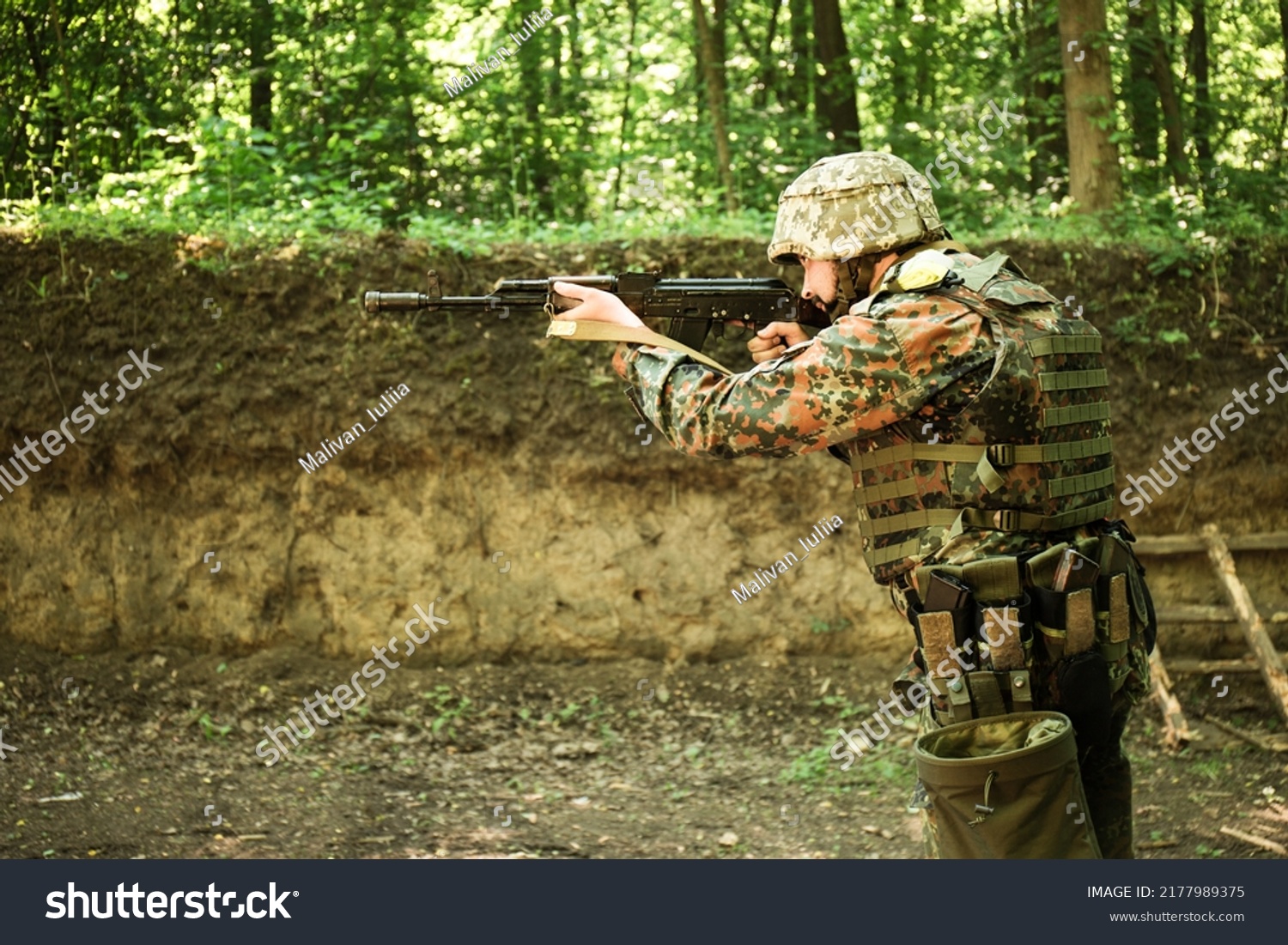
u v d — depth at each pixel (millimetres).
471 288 6316
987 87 11391
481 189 9953
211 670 5965
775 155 10352
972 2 12414
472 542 6258
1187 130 11023
